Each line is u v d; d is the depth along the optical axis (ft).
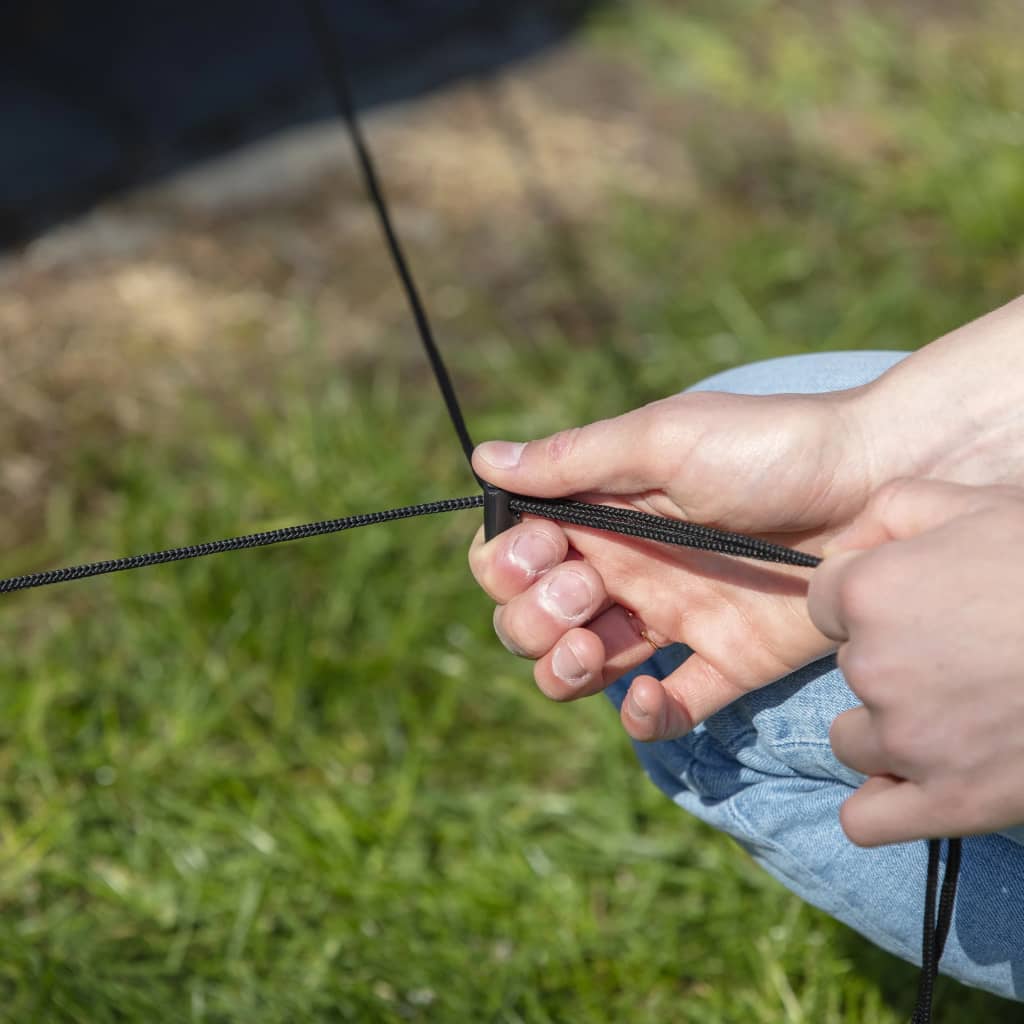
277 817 4.38
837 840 3.48
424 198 6.66
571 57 7.77
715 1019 4.03
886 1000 4.04
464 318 6.00
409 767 4.42
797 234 6.54
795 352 5.74
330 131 7.04
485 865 4.28
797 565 3.30
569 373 5.64
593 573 3.41
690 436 3.34
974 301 6.10
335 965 4.13
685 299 6.10
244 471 5.07
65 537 4.94
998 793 3.08
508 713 4.57
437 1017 4.05
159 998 4.07
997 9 8.35
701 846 4.28
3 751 4.50
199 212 6.51
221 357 5.78
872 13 8.27
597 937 4.16
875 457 3.33
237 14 7.76
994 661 3.05
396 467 5.09
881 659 3.09
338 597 4.72
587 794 4.39
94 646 4.67
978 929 3.45
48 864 4.31
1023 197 6.61
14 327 5.88
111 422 5.45
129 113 7.00
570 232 6.51
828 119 7.38
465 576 4.78
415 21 7.89
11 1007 4.05
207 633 4.68
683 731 3.47
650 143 7.14
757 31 8.11
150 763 4.46
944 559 3.08
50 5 7.66
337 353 5.80
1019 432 3.31
